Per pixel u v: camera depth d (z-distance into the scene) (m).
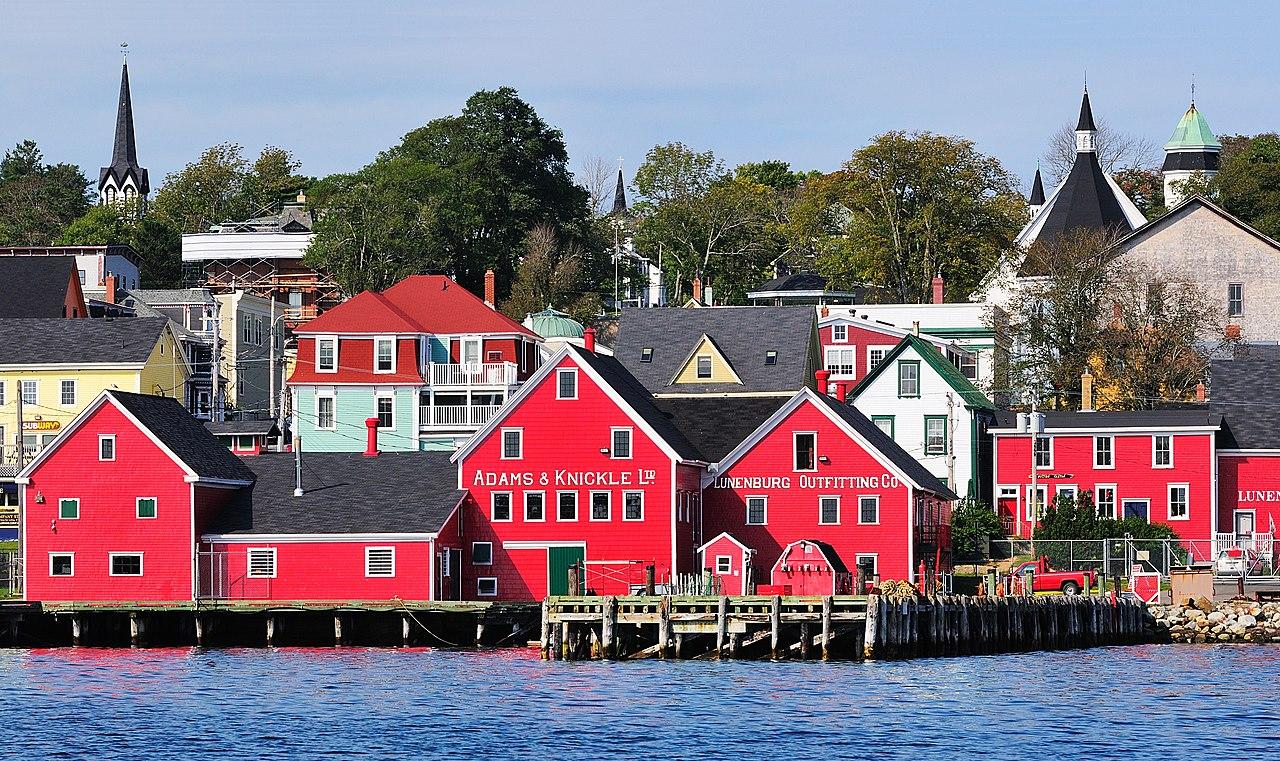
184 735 188.88
